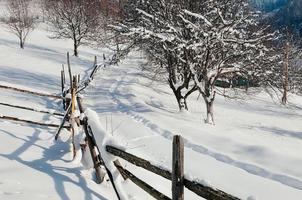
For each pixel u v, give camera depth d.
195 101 25.41
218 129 13.82
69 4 47.94
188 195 7.07
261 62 16.05
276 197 7.23
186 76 18.44
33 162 6.41
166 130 12.45
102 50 59.44
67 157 6.97
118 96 21.56
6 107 11.89
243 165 9.29
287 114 26.80
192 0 17.33
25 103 13.49
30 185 5.27
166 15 17.59
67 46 57.78
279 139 15.79
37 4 79.62
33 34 62.81
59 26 51.97
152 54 19.16
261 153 10.48
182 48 16.23
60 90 21.83
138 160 4.76
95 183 5.91
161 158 9.30
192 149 10.70
